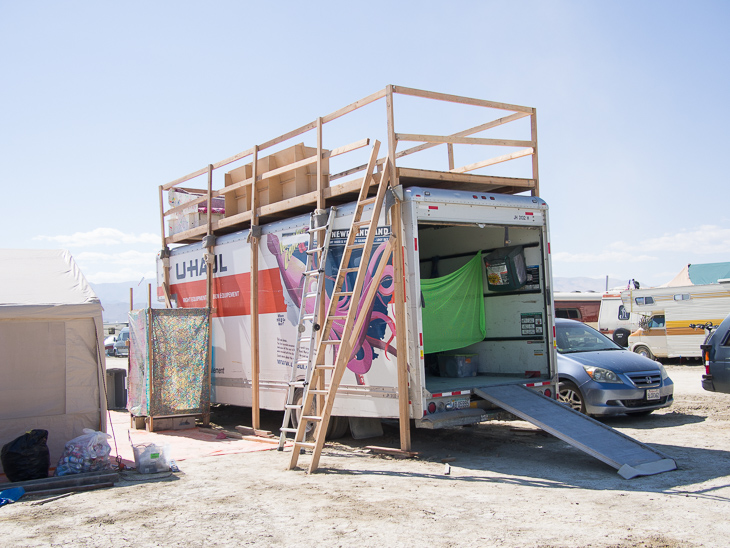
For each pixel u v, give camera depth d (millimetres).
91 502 5719
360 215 7512
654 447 7488
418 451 7727
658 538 4242
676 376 15867
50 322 7453
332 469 6844
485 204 7664
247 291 9812
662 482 5820
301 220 8742
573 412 7301
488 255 8969
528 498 5414
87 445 6758
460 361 8906
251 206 9664
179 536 4629
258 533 4645
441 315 8750
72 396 7488
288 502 5488
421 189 7234
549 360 8289
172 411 10055
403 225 7199
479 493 5633
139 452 6941
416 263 7102
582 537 4312
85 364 7598
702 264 22406
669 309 18797
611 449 6434
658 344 18984
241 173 10312
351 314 7012
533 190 8445
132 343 10750
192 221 11516
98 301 7516
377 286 7340
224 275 10367
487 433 8992
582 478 6125
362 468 6855
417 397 7012
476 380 8406
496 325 9016
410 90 7477
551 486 5836
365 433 8672
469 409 7469
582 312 22406
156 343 10008
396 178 7227
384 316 7363
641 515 4785
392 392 7262
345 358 7020
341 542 4383
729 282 17641
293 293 8812
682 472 6184
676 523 4562
